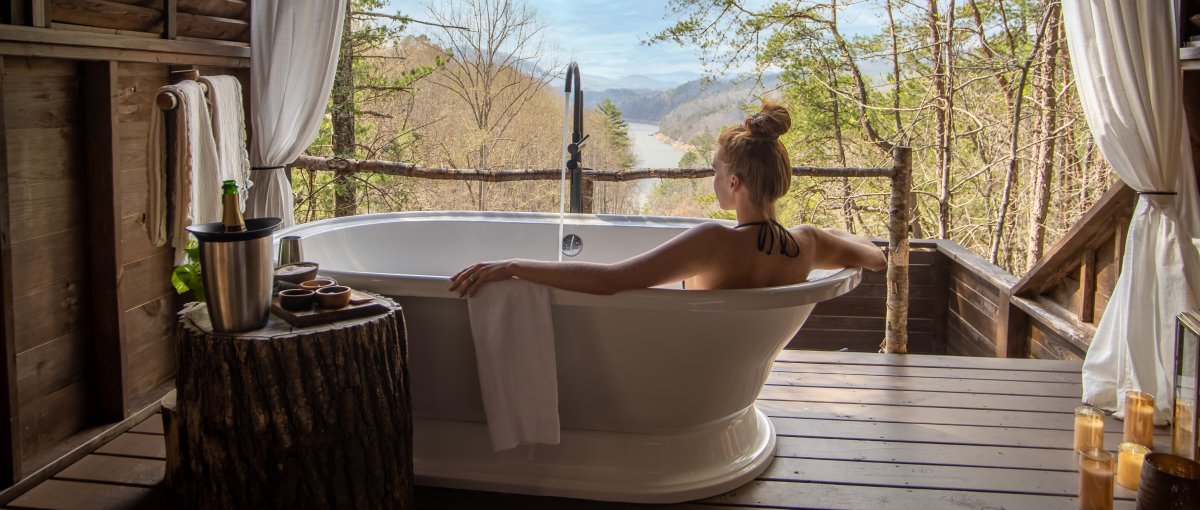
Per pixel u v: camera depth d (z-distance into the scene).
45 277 2.15
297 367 1.56
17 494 1.97
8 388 1.95
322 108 2.93
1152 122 2.43
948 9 7.54
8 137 2.00
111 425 2.34
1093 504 1.93
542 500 2.00
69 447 2.19
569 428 2.11
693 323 1.90
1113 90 2.45
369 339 1.64
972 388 2.79
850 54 8.16
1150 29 2.41
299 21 2.82
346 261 2.88
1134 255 2.51
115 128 2.25
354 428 1.62
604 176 3.68
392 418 1.70
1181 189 2.48
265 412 1.56
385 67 7.32
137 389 2.56
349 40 6.66
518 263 1.90
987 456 2.25
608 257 3.07
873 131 8.38
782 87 8.38
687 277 1.91
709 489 2.01
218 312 1.59
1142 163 2.46
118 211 2.29
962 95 7.85
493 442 1.94
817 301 1.93
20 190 2.04
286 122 2.89
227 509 1.60
